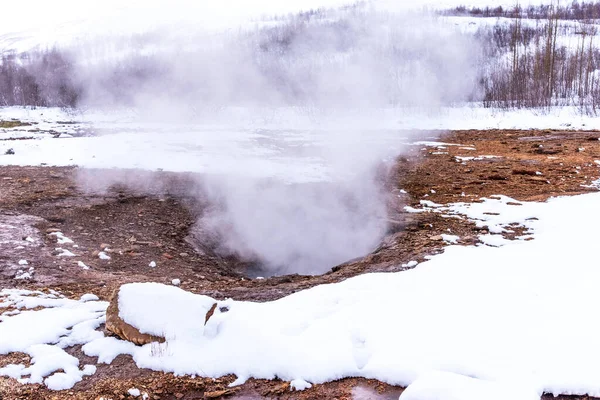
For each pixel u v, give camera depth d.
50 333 3.98
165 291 4.15
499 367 3.23
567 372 3.16
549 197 8.32
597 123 19.30
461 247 5.99
